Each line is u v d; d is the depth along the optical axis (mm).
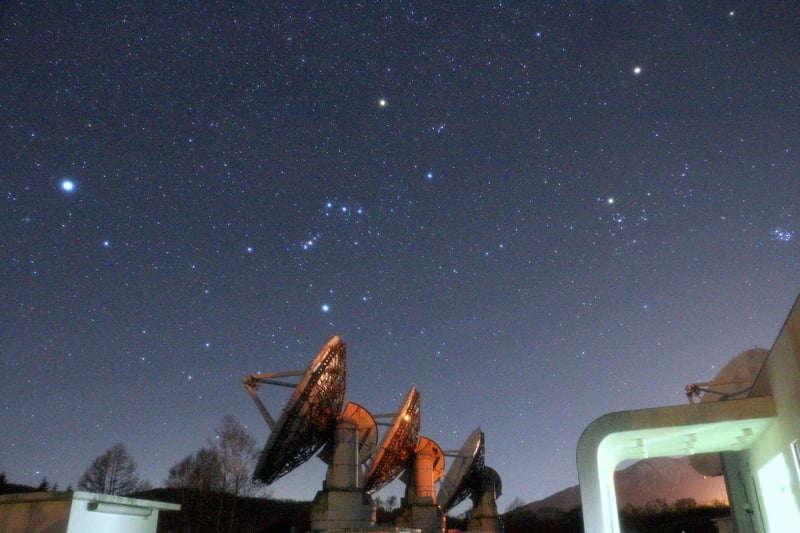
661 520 59625
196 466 43750
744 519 16438
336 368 23828
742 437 13070
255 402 23141
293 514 55812
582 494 10406
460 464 33000
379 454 27016
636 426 10742
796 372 9648
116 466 47688
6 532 10172
